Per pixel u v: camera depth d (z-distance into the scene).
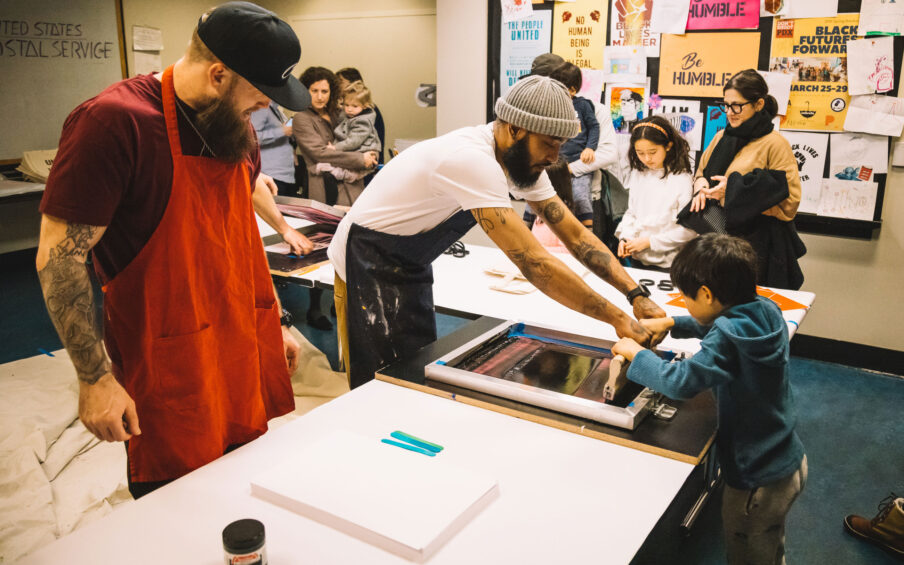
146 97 1.29
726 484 1.58
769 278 3.20
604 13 4.04
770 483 1.48
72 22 5.64
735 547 1.61
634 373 1.47
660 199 3.44
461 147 1.65
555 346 1.87
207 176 1.36
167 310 1.34
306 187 6.03
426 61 6.41
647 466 1.32
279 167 4.96
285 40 1.27
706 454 1.41
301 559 1.04
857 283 3.71
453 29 4.52
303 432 1.45
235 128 1.33
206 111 1.30
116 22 5.95
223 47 1.23
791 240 3.19
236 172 1.44
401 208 1.85
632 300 1.84
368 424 1.48
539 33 4.25
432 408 1.56
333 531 1.11
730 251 1.45
